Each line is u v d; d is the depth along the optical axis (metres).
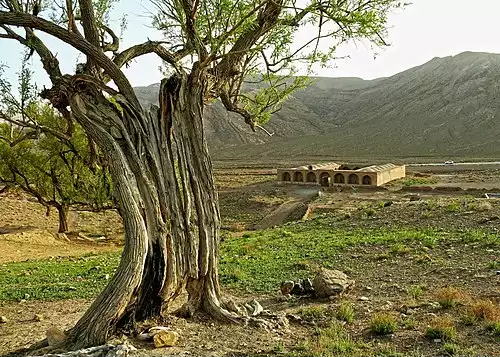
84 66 10.62
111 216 48.47
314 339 10.75
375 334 11.23
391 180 63.78
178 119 10.75
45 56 10.12
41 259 26.66
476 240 21.06
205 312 11.23
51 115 30.73
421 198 48.25
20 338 10.65
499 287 14.77
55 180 36.09
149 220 9.87
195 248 10.71
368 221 29.25
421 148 135.62
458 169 78.81
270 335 10.72
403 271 17.88
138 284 9.33
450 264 18.00
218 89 11.74
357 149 143.38
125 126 10.05
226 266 19.80
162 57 11.04
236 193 60.38
